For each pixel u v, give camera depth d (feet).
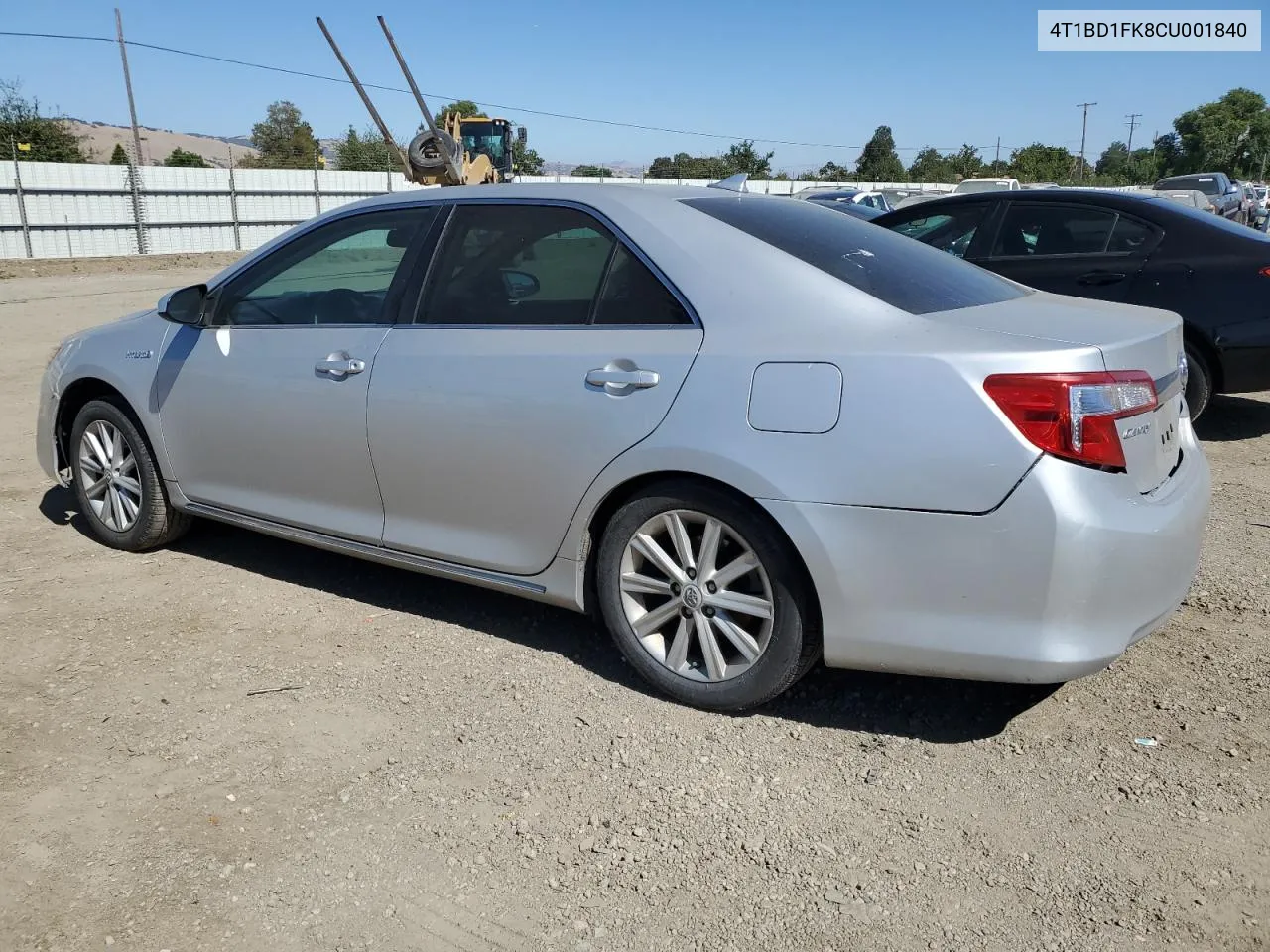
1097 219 22.82
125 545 15.80
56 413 16.37
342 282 13.41
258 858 8.71
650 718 10.92
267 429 13.64
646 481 10.90
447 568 12.53
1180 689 11.32
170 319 14.76
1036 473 8.96
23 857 8.71
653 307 10.92
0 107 144.56
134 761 10.14
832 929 7.88
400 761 10.14
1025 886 8.32
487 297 12.07
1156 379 9.86
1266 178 307.99
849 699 11.30
